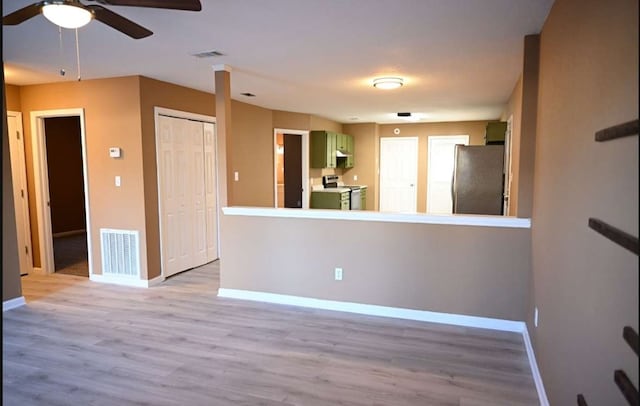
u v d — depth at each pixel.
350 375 2.73
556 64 2.34
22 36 3.15
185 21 2.82
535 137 3.21
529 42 3.13
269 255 4.15
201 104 5.46
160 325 3.56
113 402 2.41
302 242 4.02
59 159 8.09
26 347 3.13
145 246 4.64
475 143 8.66
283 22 2.84
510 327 3.45
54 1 1.98
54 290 4.56
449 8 2.59
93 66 4.09
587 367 1.62
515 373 2.75
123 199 4.68
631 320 1.20
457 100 5.96
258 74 4.39
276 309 3.96
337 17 2.75
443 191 8.93
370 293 3.83
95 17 2.16
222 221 4.30
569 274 1.93
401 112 7.35
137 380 2.66
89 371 2.77
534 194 3.17
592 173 1.61
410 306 3.71
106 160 4.72
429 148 8.96
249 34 3.10
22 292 4.36
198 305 4.08
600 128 1.53
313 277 4.01
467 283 3.54
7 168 3.97
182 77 4.60
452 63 3.92
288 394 2.50
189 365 2.86
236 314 3.83
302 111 7.19
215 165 5.87
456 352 3.05
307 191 7.58
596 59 1.59
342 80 4.68
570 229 1.93
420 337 3.31
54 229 8.03
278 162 8.95
